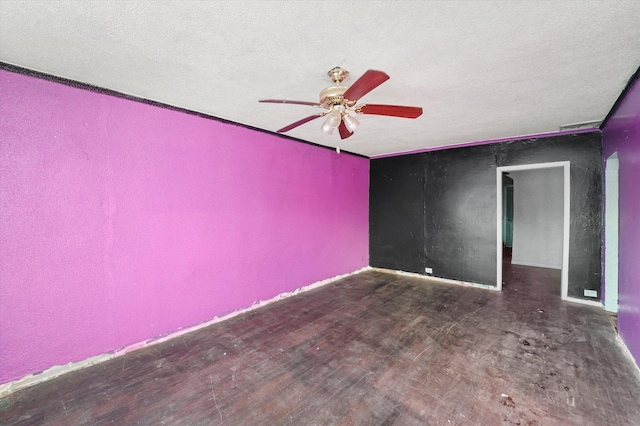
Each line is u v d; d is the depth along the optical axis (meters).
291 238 4.02
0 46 1.70
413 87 2.28
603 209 3.46
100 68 1.99
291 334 2.85
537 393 1.93
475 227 4.39
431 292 4.14
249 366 2.29
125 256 2.49
